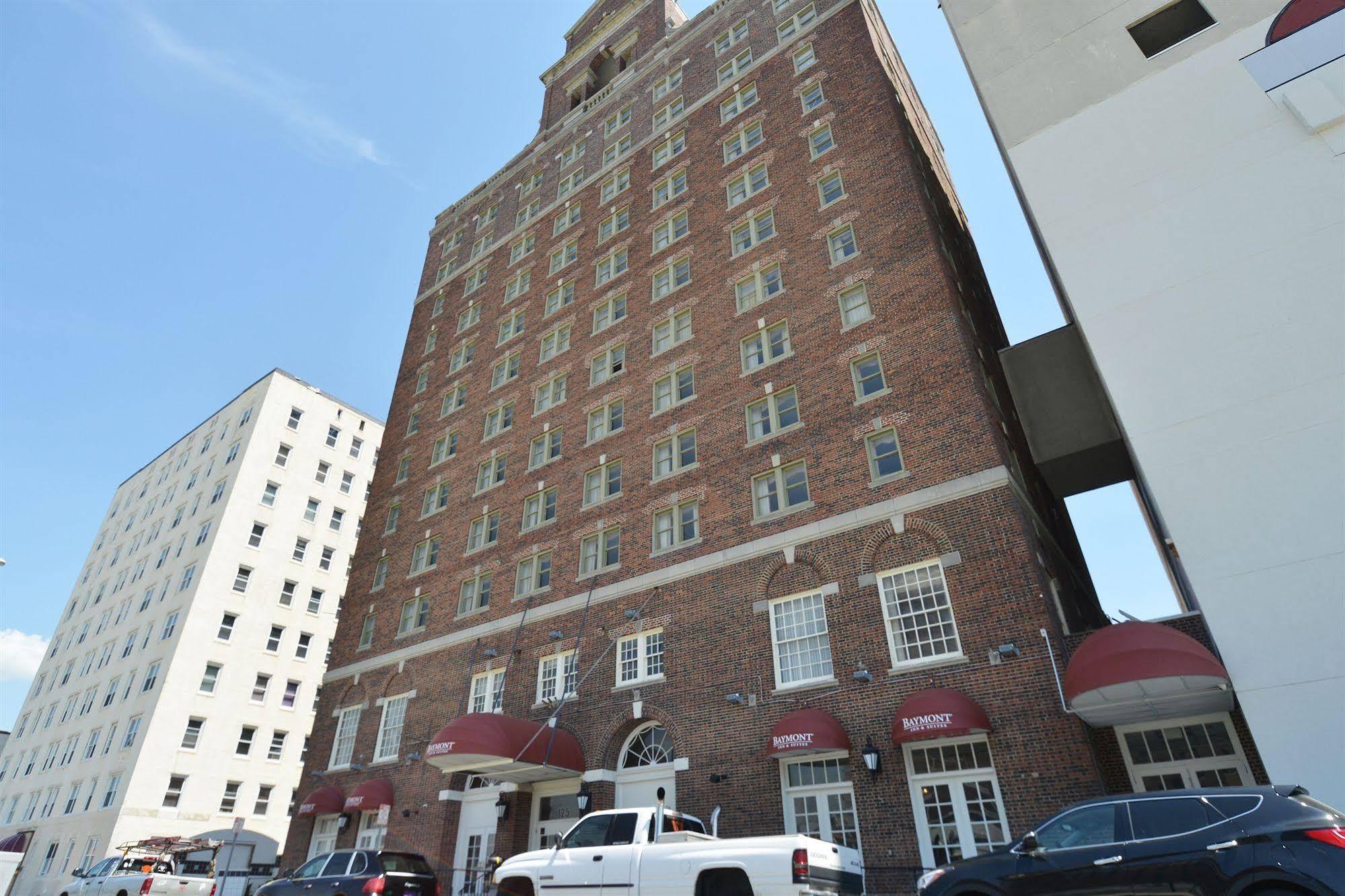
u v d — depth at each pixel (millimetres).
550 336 37406
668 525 26812
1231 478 15469
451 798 27016
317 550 57531
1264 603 14250
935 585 20125
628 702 24172
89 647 58625
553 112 50344
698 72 39344
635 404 30766
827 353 25391
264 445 56812
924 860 17219
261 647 51625
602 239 38500
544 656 27531
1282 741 13219
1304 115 17828
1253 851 8617
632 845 13836
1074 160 20844
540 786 25938
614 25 49844
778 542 23328
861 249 26516
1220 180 18375
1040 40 23469
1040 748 16828
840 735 18922
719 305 29969
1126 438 18266
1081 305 18844
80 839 43656
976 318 27750
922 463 21688
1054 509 27094
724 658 22766
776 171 31422
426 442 40594
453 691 29828
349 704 34125
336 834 30469
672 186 36250
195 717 46781
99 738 49062
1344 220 16406
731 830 20172
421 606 34312
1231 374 16359
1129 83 21109
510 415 36688
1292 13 19109
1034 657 17734
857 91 30578
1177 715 16594
